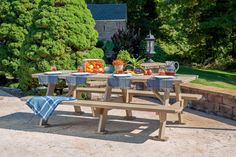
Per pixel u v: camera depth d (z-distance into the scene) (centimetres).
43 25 922
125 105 573
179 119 660
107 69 702
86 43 951
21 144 536
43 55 916
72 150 505
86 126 650
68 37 927
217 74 1262
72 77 628
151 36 898
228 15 1395
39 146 526
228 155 477
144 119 707
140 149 506
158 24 2588
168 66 624
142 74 636
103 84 857
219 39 1576
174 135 580
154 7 2720
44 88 953
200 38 1611
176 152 491
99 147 518
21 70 977
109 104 583
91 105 589
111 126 648
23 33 1166
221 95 715
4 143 542
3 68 1188
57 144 536
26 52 937
